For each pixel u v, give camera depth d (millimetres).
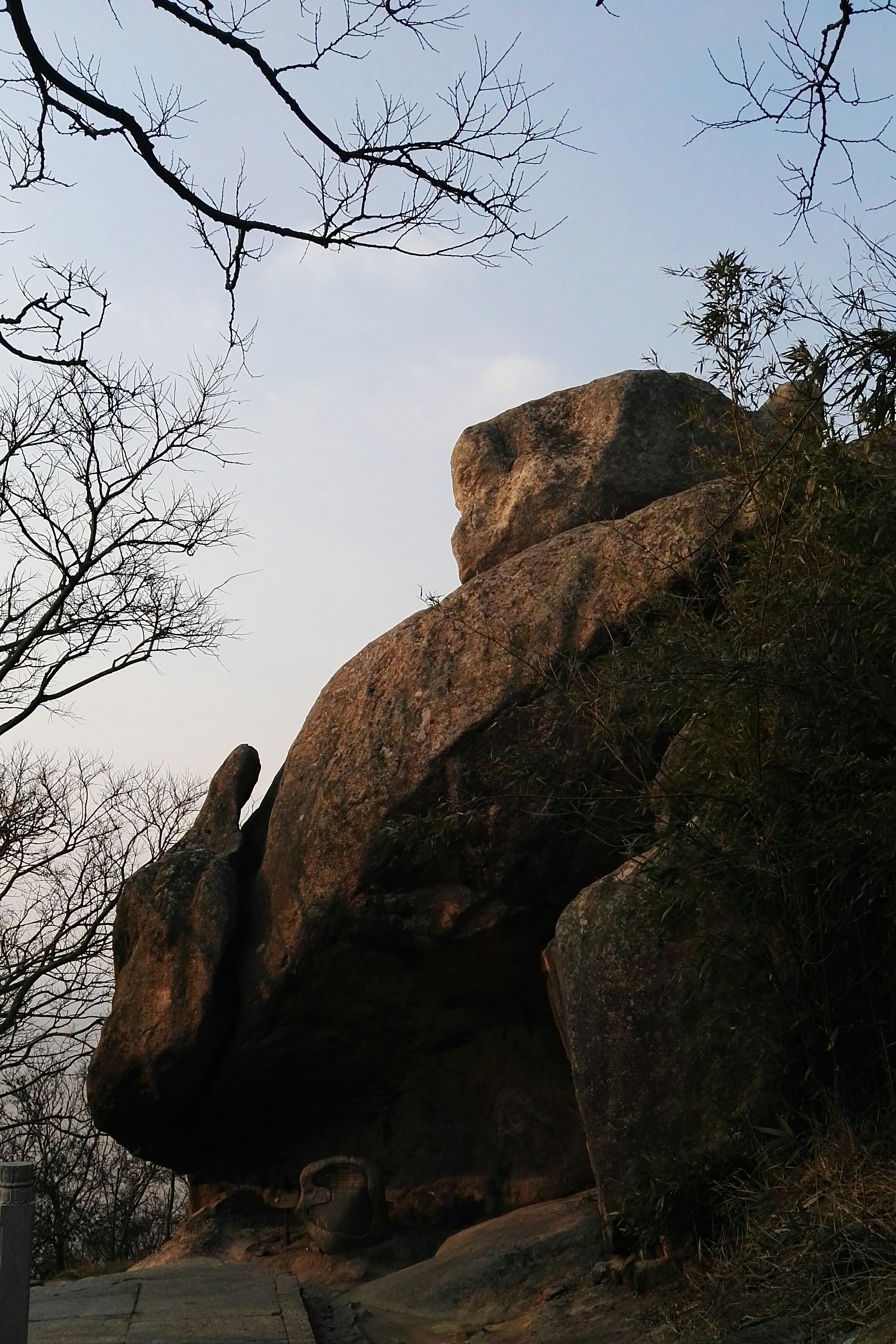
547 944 6961
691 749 5387
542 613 6992
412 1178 7617
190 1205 8508
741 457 5766
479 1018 7582
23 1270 4043
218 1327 5410
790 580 5082
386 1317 5969
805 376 4906
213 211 4426
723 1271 4648
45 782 14164
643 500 7820
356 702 7566
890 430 4855
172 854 8258
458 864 7035
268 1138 8195
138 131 4227
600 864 6797
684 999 5461
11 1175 4102
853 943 5020
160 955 7867
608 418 8078
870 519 4629
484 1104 7645
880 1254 4027
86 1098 8039
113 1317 5641
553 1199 7230
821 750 4566
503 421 8586
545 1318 5352
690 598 5945
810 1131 5074
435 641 7379
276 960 7566
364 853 7184
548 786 6465
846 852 4531
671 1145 5355
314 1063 7793
